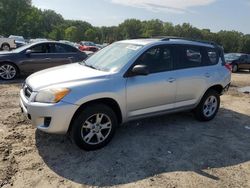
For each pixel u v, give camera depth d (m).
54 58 10.21
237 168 4.33
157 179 3.86
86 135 4.42
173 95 5.36
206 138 5.35
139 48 5.04
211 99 6.20
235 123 6.39
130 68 4.76
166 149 4.76
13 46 26.83
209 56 6.07
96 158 4.31
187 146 4.94
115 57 5.11
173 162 4.35
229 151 4.89
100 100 4.50
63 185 3.61
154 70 5.10
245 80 15.08
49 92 4.18
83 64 5.46
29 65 9.88
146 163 4.26
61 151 4.46
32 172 3.85
